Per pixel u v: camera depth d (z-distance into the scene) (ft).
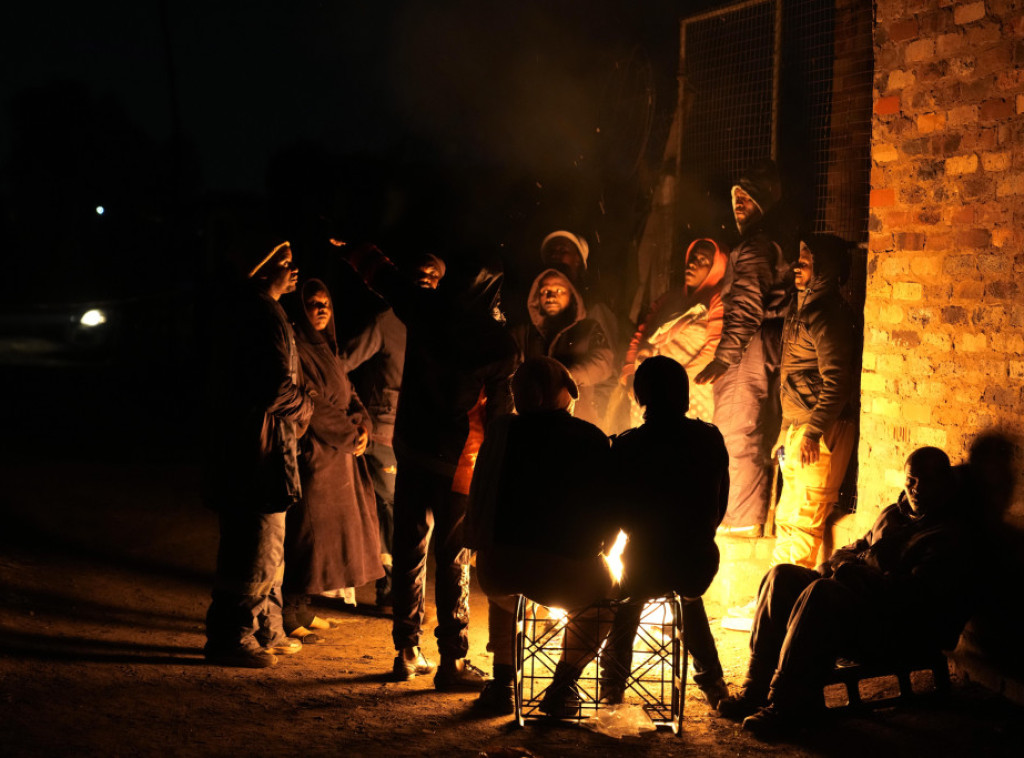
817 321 18.81
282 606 18.43
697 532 14.14
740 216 21.50
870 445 17.97
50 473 33.19
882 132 17.48
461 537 15.84
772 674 14.84
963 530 14.55
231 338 16.33
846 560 15.48
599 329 22.33
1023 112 14.64
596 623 14.42
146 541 25.93
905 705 14.53
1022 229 14.60
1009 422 14.70
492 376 15.83
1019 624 14.26
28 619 18.44
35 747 12.14
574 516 13.67
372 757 12.59
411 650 16.49
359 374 21.18
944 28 16.10
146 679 15.43
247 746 12.72
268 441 16.35
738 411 20.99
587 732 13.96
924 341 16.56
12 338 96.43
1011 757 12.66
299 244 49.62
